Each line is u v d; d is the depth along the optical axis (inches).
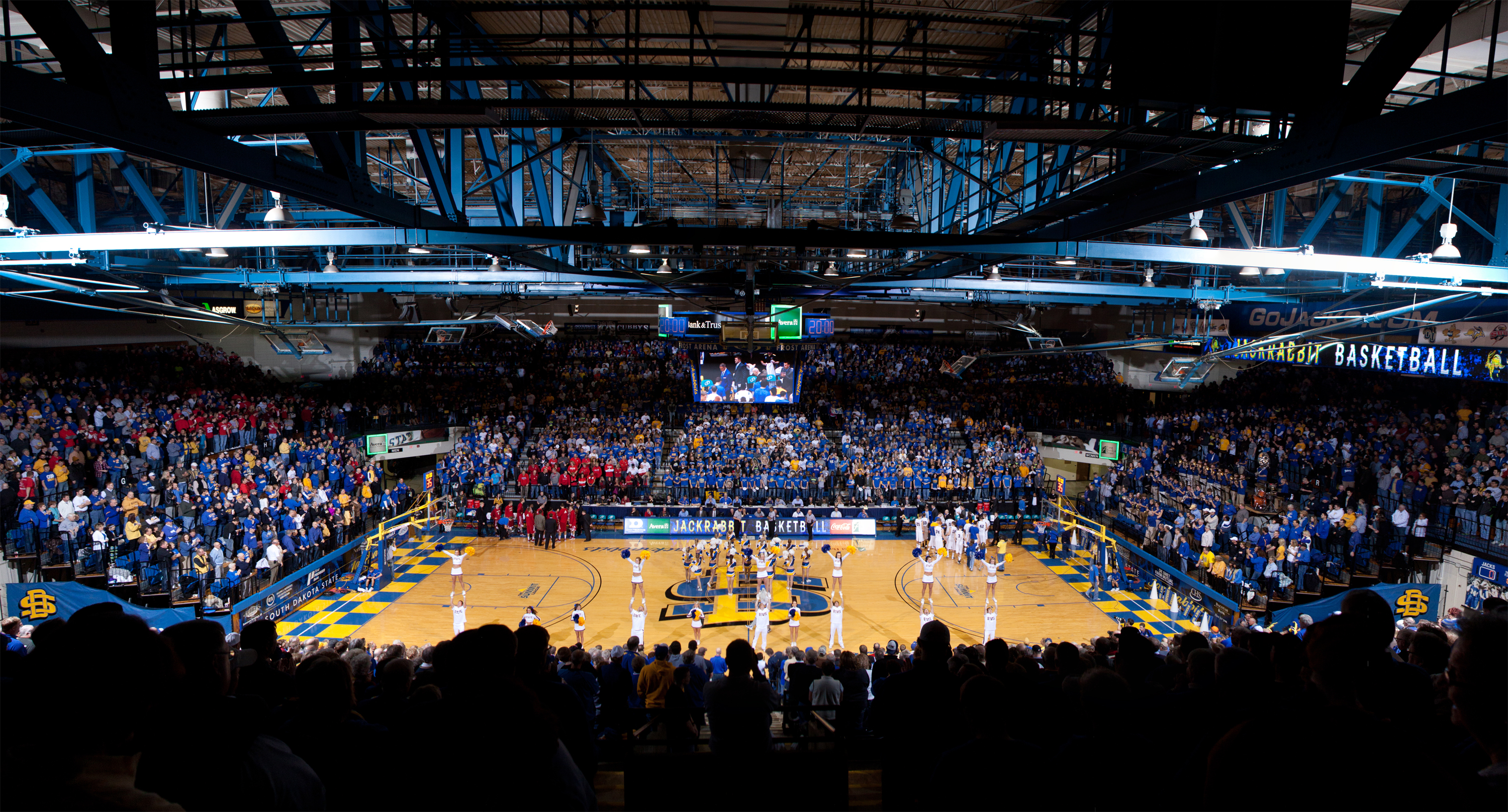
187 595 825.5
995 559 948.0
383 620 909.8
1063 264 1040.8
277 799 99.9
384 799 118.1
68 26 254.1
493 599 981.2
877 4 434.9
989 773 124.3
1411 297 925.8
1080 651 437.1
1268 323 1034.7
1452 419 1059.9
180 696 93.7
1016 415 1571.1
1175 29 288.2
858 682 379.2
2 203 521.7
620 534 1290.6
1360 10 553.0
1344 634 109.8
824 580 1073.5
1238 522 983.0
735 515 1215.6
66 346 1187.9
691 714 267.9
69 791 78.2
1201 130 327.6
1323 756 74.0
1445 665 158.2
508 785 107.0
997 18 339.6
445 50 322.7
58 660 79.0
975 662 331.9
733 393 1405.0
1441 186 685.9
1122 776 137.3
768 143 738.8
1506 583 813.9
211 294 1219.2
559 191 729.0
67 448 896.3
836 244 522.9
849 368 1754.4
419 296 1688.0
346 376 1651.1
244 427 1123.3
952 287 1018.7
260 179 360.8
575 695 194.7
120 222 956.0
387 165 637.3
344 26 361.1
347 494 1106.7
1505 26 519.8
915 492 1325.0
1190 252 568.7
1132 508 1188.5
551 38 320.5
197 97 418.6
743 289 1074.7
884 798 197.0
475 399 1546.5
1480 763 126.1
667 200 1077.8
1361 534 925.2
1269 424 1252.5
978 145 721.0
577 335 1753.2
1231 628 853.8
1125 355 1731.1
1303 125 302.0
